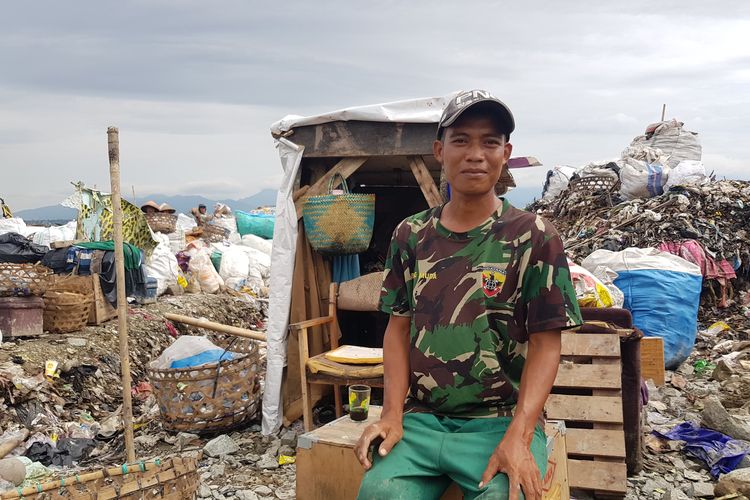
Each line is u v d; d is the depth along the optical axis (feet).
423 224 7.43
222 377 15.52
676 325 21.07
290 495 12.30
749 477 11.59
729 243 28.89
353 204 15.72
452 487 7.39
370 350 15.72
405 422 7.27
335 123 15.87
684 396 18.12
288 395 16.20
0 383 16.33
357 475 9.19
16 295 20.86
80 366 19.63
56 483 9.82
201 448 14.96
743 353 21.61
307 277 16.92
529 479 6.13
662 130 39.01
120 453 14.93
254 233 45.78
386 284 7.66
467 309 6.86
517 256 6.80
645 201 32.60
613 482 11.93
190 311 28.78
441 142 7.30
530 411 6.46
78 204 28.48
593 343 12.61
